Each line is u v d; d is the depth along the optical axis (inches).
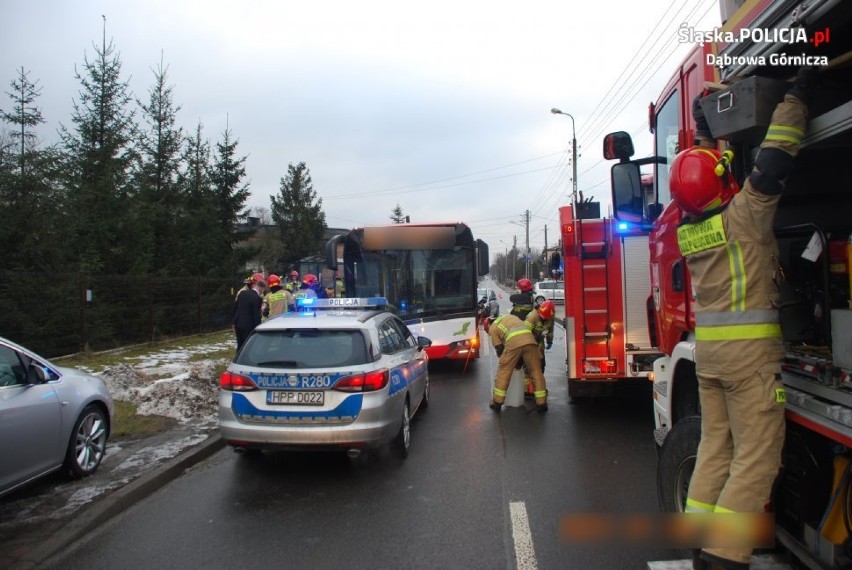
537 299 679.7
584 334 305.9
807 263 126.9
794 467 117.3
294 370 228.4
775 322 114.4
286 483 227.5
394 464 247.1
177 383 374.9
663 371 183.2
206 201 861.2
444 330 482.0
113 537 179.5
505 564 155.7
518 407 356.2
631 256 303.1
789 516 119.7
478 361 578.9
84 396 223.1
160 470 231.3
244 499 211.0
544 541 168.6
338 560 161.2
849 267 103.0
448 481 224.2
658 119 215.2
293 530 182.4
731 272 115.6
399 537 174.9
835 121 99.8
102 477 224.5
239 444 230.2
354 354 233.9
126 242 650.8
